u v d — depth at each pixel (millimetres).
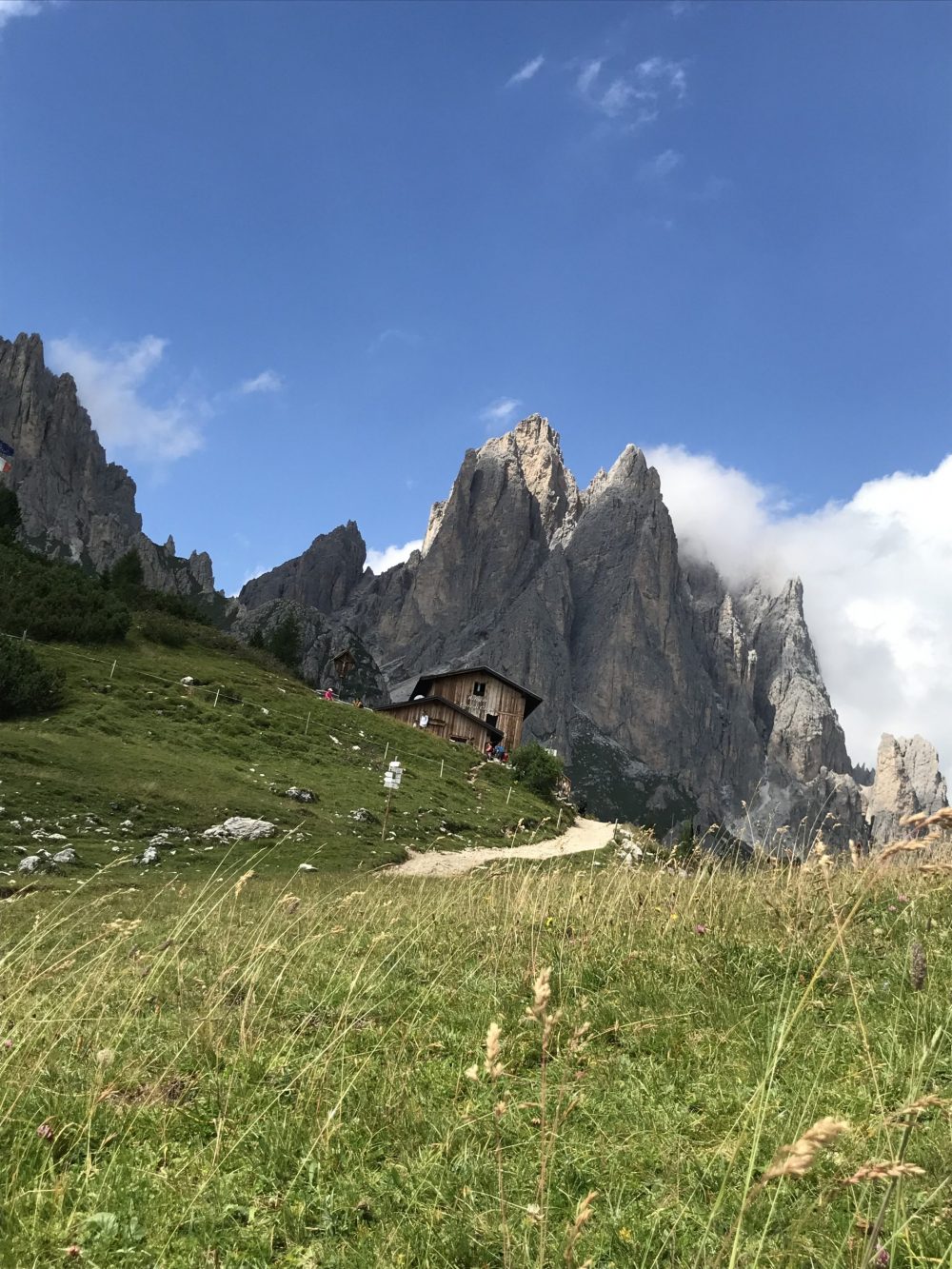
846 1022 6832
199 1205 4699
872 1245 3371
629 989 8086
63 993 8133
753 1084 5883
